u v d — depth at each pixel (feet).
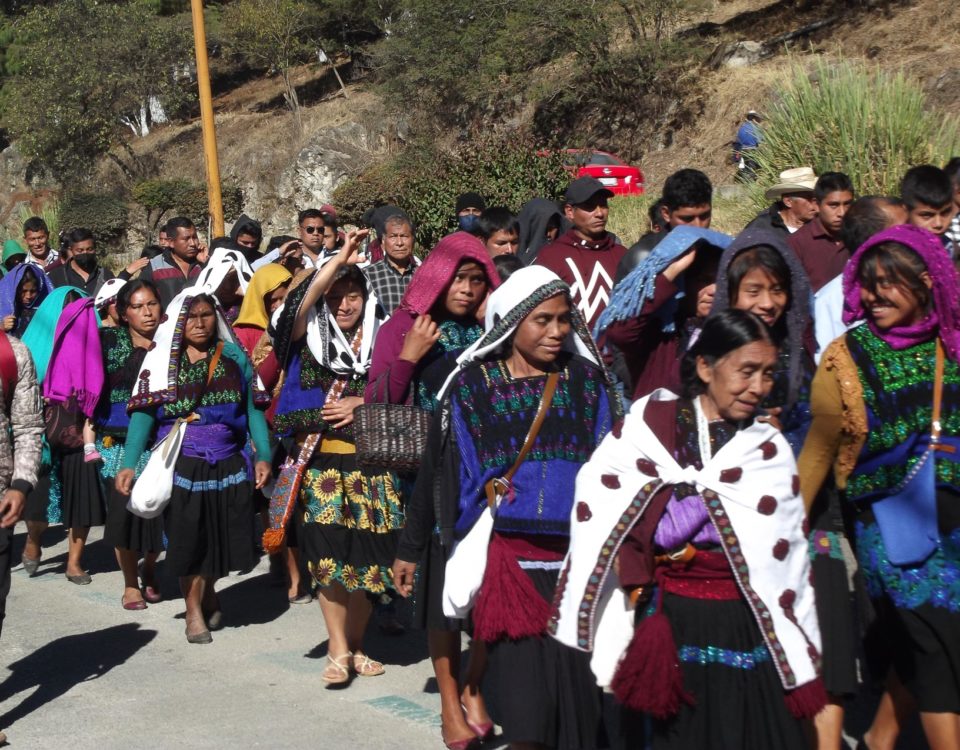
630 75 78.38
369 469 18.53
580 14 79.61
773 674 11.09
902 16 70.28
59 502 26.40
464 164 49.90
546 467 13.30
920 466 12.59
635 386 15.84
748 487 11.04
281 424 19.02
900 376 12.60
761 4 82.23
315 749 16.49
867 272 12.70
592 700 13.04
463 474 13.55
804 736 11.24
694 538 11.18
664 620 11.08
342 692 18.71
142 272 32.83
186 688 19.27
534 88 81.76
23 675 20.30
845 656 12.32
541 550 13.33
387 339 16.29
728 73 75.51
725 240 14.71
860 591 13.85
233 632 22.25
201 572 21.11
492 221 23.79
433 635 15.79
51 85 115.75
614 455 11.49
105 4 120.57
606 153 74.64
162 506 20.72
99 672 20.26
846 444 12.84
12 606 24.59
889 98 38.88
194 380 20.93
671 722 11.23
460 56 87.15
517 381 13.53
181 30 119.34
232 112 127.75
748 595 10.95
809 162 39.50
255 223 34.30
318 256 32.81
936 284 12.50
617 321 15.16
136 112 123.85
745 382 11.07
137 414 21.07
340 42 125.08
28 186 131.34
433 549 15.37
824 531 12.75
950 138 38.65
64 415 25.53
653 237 18.11
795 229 22.91
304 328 18.85
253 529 21.63
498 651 13.20
